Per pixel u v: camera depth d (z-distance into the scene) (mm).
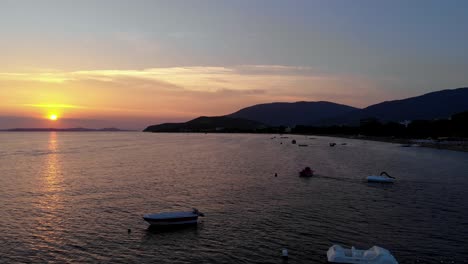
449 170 101375
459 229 45562
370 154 158125
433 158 139750
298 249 39219
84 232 44594
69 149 186875
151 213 52375
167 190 69812
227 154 156875
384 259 33781
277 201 60625
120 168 104188
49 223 47969
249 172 95875
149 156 145625
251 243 41000
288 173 94125
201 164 115625
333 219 49875
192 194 66125
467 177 87438
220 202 59844
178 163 118500
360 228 45969
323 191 69312
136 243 41156
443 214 52406
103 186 73812
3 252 38375
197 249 39438
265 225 47281
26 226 46688
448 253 38062
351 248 37906
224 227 46562
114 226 46906
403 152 171750
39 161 123500
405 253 38062
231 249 39344
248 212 53594
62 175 89312
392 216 51375
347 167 107750
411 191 69438
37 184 76188
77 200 60844
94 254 38125
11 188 71688
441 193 67438
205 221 49125
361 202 59938
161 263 36031
